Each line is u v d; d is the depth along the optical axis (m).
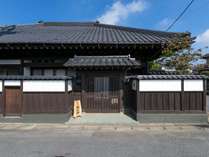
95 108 13.12
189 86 11.18
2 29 18.89
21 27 19.94
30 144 7.27
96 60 12.94
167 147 6.92
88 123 10.81
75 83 13.28
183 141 7.68
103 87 13.11
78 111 12.23
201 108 11.16
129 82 13.07
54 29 19.05
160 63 20.45
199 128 9.97
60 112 11.04
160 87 11.17
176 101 11.15
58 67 14.16
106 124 10.65
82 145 7.16
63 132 9.16
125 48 13.44
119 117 12.01
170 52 17.73
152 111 11.12
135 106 11.57
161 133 8.98
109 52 13.90
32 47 13.16
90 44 13.09
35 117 11.05
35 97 11.13
